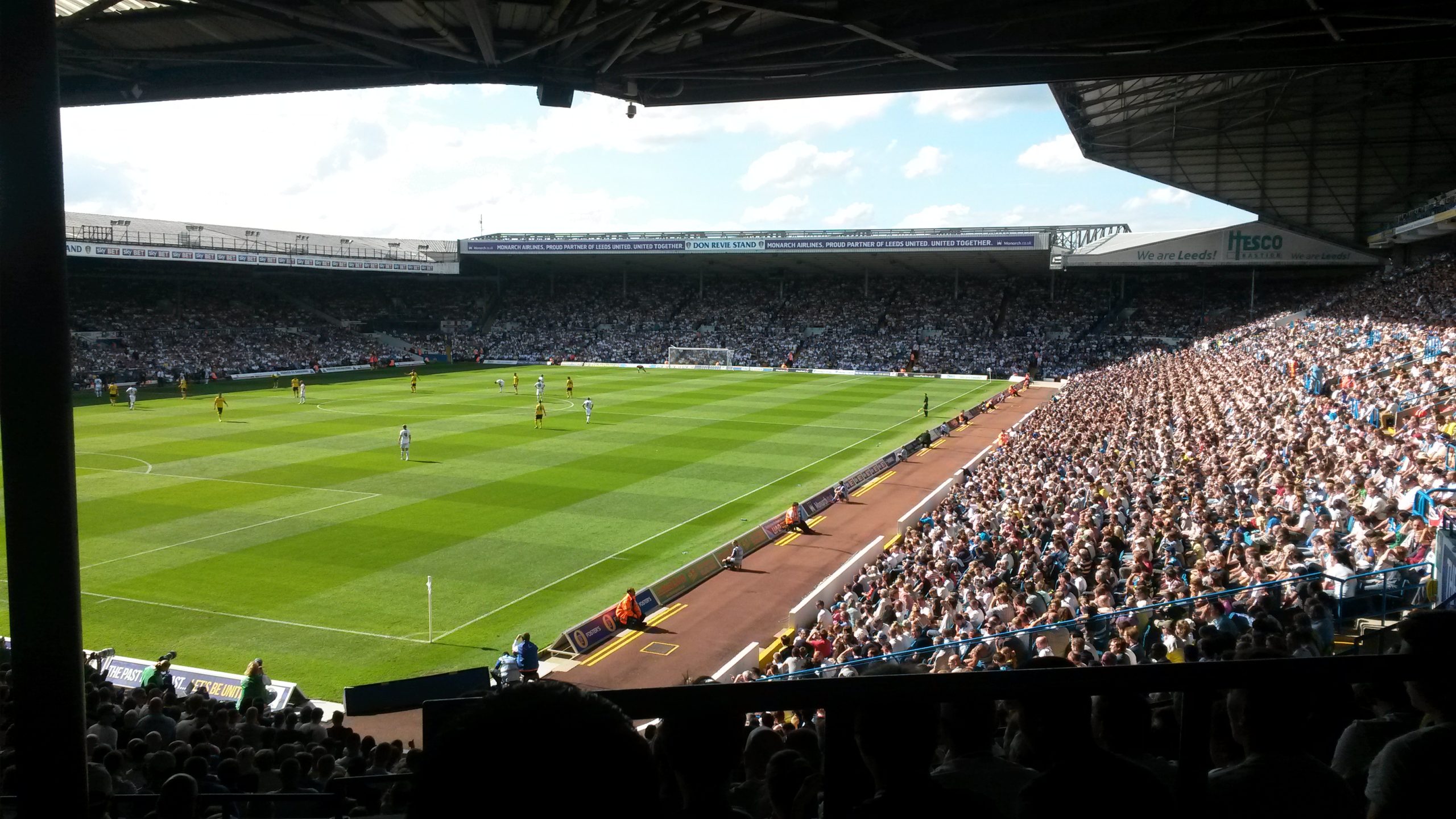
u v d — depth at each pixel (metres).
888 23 14.66
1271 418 35.34
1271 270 91.31
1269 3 14.51
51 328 4.19
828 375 92.56
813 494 38.69
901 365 94.69
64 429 4.31
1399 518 18.52
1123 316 96.56
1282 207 65.00
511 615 24.84
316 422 56.69
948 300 106.81
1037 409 55.09
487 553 29.92
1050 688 2.63
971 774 3.03
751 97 18.48
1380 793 3.08
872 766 2.54
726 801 2.54
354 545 30.53
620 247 100.75
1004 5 14.02
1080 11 13.82
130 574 27.47
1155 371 64.25
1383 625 13.91
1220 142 62.97
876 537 32.47
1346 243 65.62
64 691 4.32
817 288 114.06
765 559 30.28
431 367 98.25
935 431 54.03
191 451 46.38
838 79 17.91
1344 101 57.22
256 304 103.69
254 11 13.70
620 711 1.80
